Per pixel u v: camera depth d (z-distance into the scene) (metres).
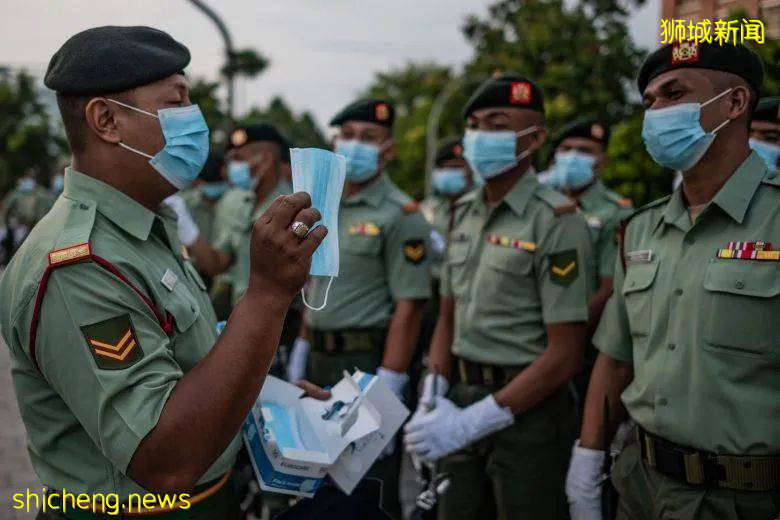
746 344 1.93
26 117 30.55
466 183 6.32
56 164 30.27
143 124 1.66
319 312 3.74
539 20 14.23
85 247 1.51
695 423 1.99
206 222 7.38
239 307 1.47
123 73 1.62
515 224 2.96
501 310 2.92
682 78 2.08
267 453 1.89
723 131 2.05
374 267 3.70
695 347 2.01
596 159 4.82
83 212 1.61
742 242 1.98
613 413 2.42
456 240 3.21
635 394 2.21
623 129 6.39
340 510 2.15
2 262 15.23
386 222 3.66
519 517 2.86
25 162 30.19
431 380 3.06
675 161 2.12
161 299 1.64
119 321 1.47
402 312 3.57
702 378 1.98
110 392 1.41
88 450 1.66
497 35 16.91
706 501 1.98
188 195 7.53
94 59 1.61
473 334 3.00
